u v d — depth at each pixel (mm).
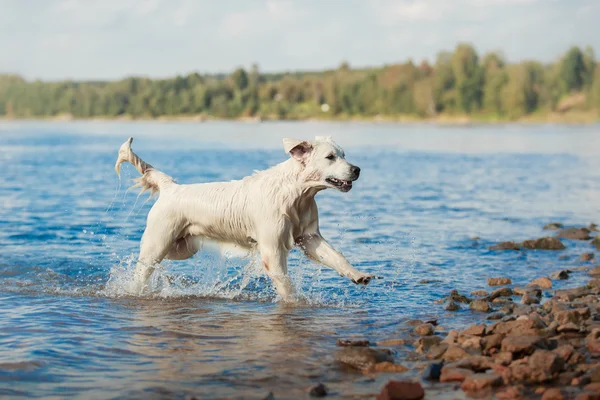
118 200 18938
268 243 9188
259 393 5746
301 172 9109
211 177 24266
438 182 24328
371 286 10008
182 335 7543
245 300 9359
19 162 31406
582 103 122438
